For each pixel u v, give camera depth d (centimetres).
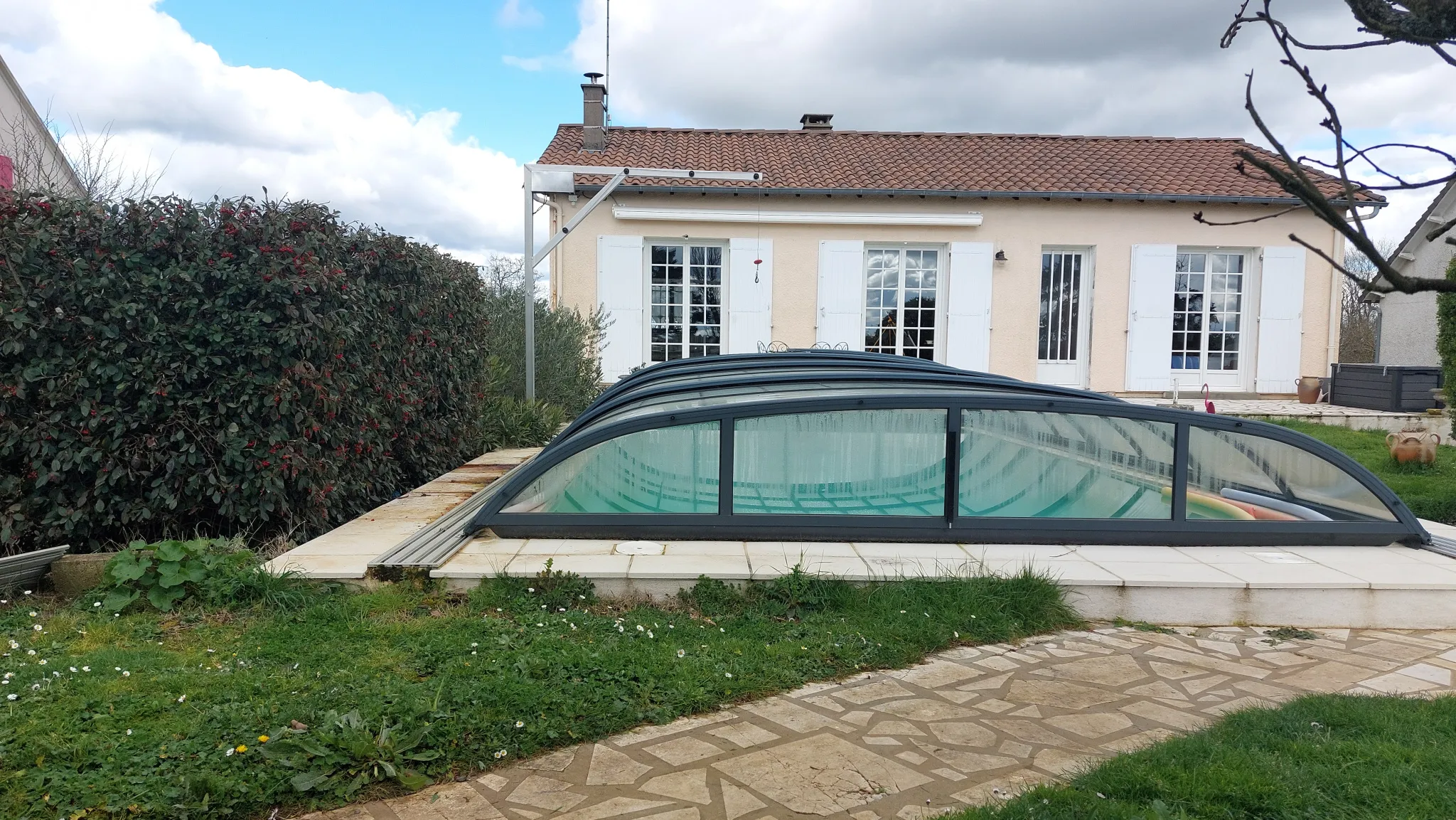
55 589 450
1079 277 1532
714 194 1472
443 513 612
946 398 526
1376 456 941
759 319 1501
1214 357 1550
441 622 411
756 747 310
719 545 514
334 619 413
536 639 386
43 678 330
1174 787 263
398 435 711
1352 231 175
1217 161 1609
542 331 1252
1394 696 352
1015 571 471
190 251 493
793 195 1474
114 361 479
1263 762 280
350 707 313
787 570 459
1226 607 457
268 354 504
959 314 1511
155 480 492
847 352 866
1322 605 456
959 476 529
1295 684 374
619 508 530
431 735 297
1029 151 1653
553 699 328
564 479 529
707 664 372
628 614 433
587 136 1592
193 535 528
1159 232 1499
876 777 287
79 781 258
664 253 1501
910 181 1494
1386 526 532
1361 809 252
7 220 461
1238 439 534
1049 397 536
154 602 418
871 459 529
